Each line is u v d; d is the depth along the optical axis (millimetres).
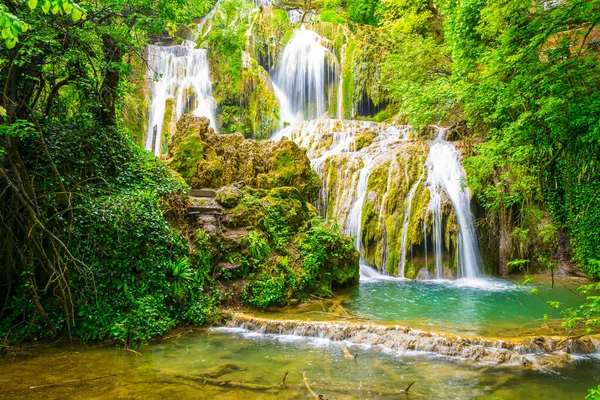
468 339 8148
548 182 16594
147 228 9805
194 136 14445
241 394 6297
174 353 8078
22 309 8711
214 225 11641
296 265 11945
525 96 8719
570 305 11672
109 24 9773
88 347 8375
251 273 11227
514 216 17219
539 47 7430
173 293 9781
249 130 27000
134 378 6867
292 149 15422
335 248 13312
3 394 6254
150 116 25344
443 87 16531
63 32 8492
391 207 17266
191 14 11773
